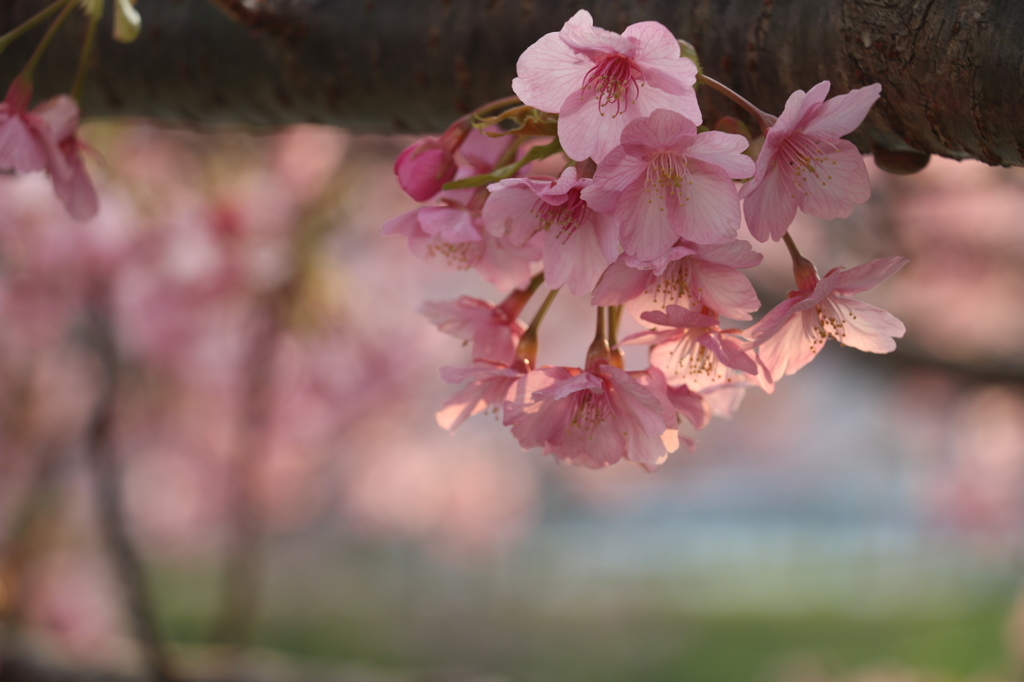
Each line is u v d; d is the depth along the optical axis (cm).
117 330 373
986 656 1195
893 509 2767
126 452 805
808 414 2723
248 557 363
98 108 175
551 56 100
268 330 360
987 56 98
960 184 491
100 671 307
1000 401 938
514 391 111
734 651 1415
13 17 170
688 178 94
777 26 115
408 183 118
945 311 646
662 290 104
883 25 105
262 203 359
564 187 97
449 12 142
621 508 2783
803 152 99
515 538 1667
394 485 1143
